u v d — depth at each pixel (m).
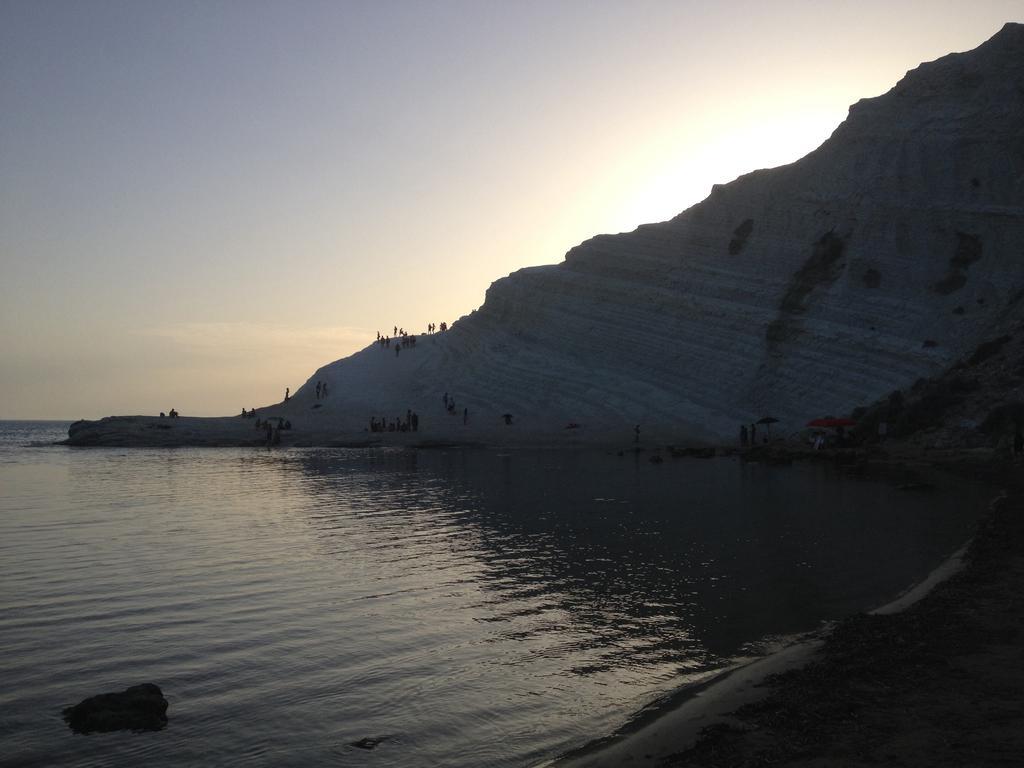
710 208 69.38
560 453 51.88
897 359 53.81
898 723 7.00
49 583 14.60
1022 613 10.55
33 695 9.09
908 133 62.03
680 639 10.73
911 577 14.10
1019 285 53.28
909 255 58.59
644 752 6.82
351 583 14.44
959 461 38.16
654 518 22.28
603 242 74.00
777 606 12.39
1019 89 60.09
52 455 57.44
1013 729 6.77
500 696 8.76
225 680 9.46
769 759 6.40
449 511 24.12
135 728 8.05
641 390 63.25
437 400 75.38
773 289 62.22
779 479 33.28
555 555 16.95
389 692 8.97
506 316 78.62
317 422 71.12
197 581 14.71
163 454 57.19
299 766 7.15
